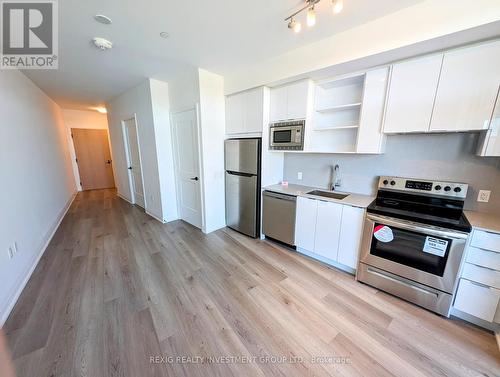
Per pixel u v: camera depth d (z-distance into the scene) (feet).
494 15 4.11
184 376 4.18
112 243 9.93
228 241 10.11
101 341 4.91
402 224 5.84
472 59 4.98
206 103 9.80
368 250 6.64
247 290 6.68
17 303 6.09
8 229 6.55
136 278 7.29
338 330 5.22
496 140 4.97
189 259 8.51
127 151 15.46
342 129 8.38
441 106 5.49
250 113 9.48
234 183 10.72
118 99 14.69
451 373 4.22
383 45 5.52
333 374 4.21
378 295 6.43
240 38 6.66
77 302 6.15
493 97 4.86
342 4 4.80
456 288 5.38
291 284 6.96
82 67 9.03
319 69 6.87
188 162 11.35
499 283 4.84
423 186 6.75
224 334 5.12
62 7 5.04
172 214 12.99
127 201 17.44
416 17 4.96
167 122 11.85
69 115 20.03
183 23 5.83
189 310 5.86
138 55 7.88
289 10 5.30
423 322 5.44
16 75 8.86
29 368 4.29
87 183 21.89
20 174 8.13
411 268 5.92
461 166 6.21
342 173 8.73
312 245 8.27
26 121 9.55
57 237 10.59
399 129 6.19
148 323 5.42
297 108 8.21
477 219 5.48
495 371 4.25
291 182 10.59
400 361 4.47
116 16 5.47
